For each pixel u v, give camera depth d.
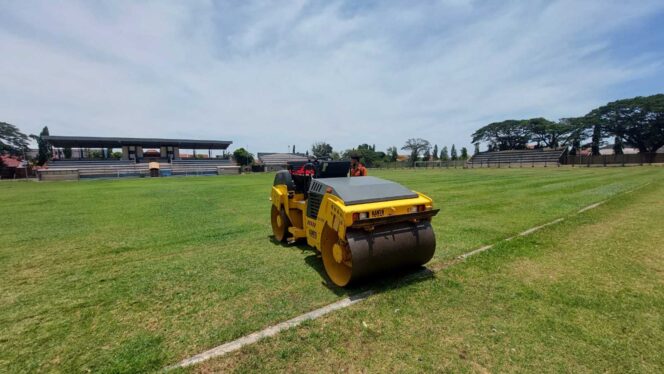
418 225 4.45
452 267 4.76
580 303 3.57
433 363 2.62
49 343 3.07
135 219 9.65
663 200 10.37
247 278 4.63
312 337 3.01
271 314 3.51
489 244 6.07
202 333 3.17
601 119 61.31
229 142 59.28
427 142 94.31
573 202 10.60
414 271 4.70
